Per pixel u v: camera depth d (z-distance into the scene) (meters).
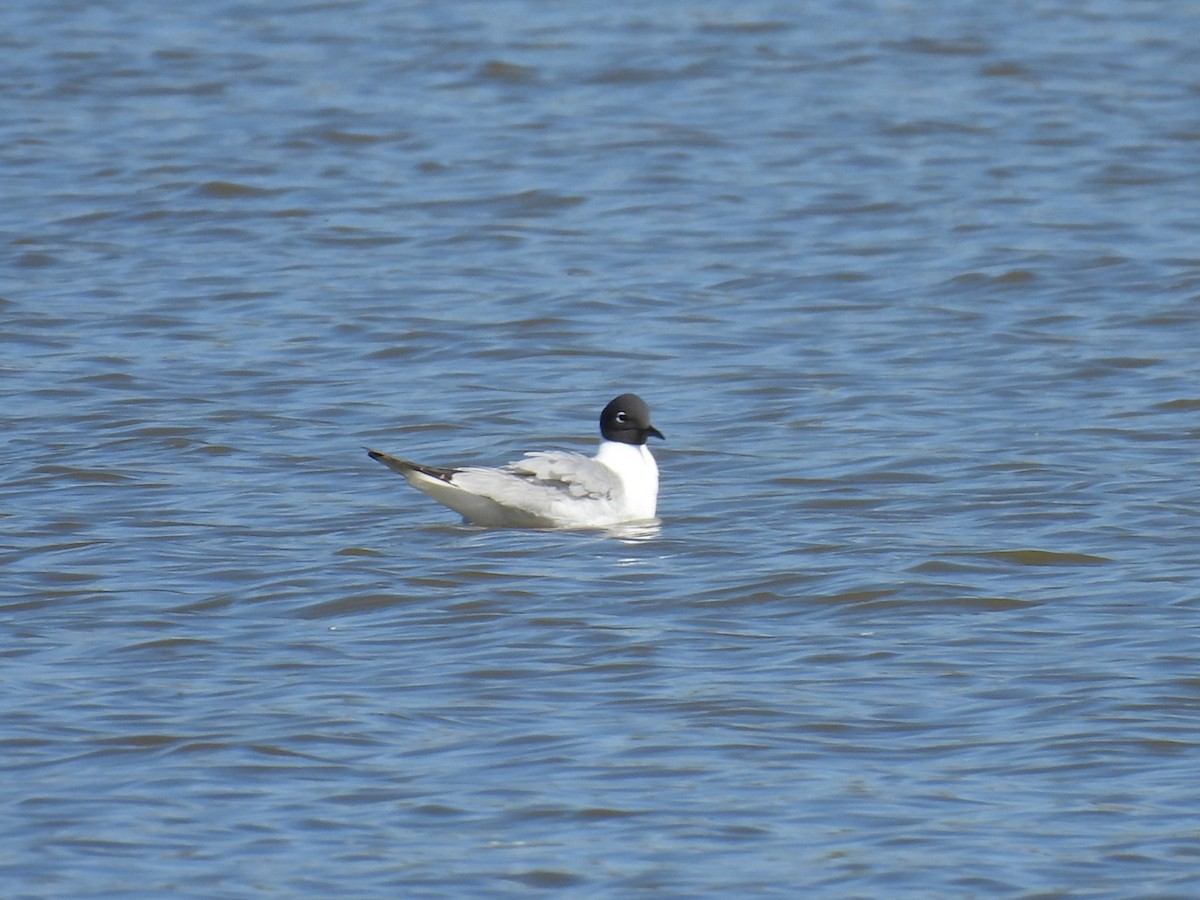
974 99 35.47
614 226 28.94
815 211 29.58
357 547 16.30
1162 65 37.47
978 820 11.22
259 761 12.02
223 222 28.97
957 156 32.34
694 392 21.78
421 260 27.33
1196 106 34.91
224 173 31.00
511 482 16.81
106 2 41.66
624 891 10.43
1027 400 21.28
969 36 39.19
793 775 11.85
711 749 12.20
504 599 14.95
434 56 37.97
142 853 10.84
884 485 18.34
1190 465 18.78
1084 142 32.97
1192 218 28.97
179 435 19.97
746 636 14.24
